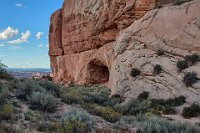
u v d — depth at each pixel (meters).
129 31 35.78
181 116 20.42
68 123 10.31
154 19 33.06
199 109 20.45
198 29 28.08
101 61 47.56
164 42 30.62
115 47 37.34
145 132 11.28
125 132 11.30
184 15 30.17
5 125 9.42
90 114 14.20
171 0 35.16
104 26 44.75
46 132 9.62
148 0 36.41
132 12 38.09
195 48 27.47
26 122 10.65
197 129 11.73
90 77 50.22
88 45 51.34
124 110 19.73
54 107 13.78
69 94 16.91
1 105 11.84
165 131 11.30
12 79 18.30
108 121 13.48
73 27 57.31
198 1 30.02
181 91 24.05
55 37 67.81
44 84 18.12
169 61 28.30
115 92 29.89
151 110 20.30
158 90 26.36
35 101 13.68
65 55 62.53
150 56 30.69
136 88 28.52
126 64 32.31
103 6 45.19
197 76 24.25
